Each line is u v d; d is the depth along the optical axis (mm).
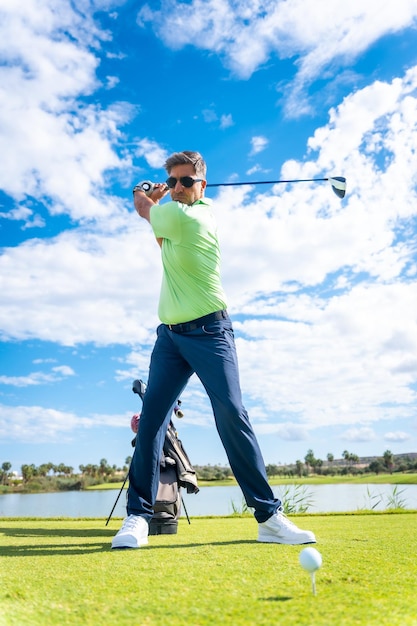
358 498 12953
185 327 3248
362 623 1256
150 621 1323
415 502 9336
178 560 2289
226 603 1482
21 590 1671
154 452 3248
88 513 8883
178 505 4094
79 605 1486
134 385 4895
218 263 3346
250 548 2707
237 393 3168
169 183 3527
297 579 1811
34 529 4578
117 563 2230
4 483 45312
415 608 1390
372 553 2447
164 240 3441
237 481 3139
